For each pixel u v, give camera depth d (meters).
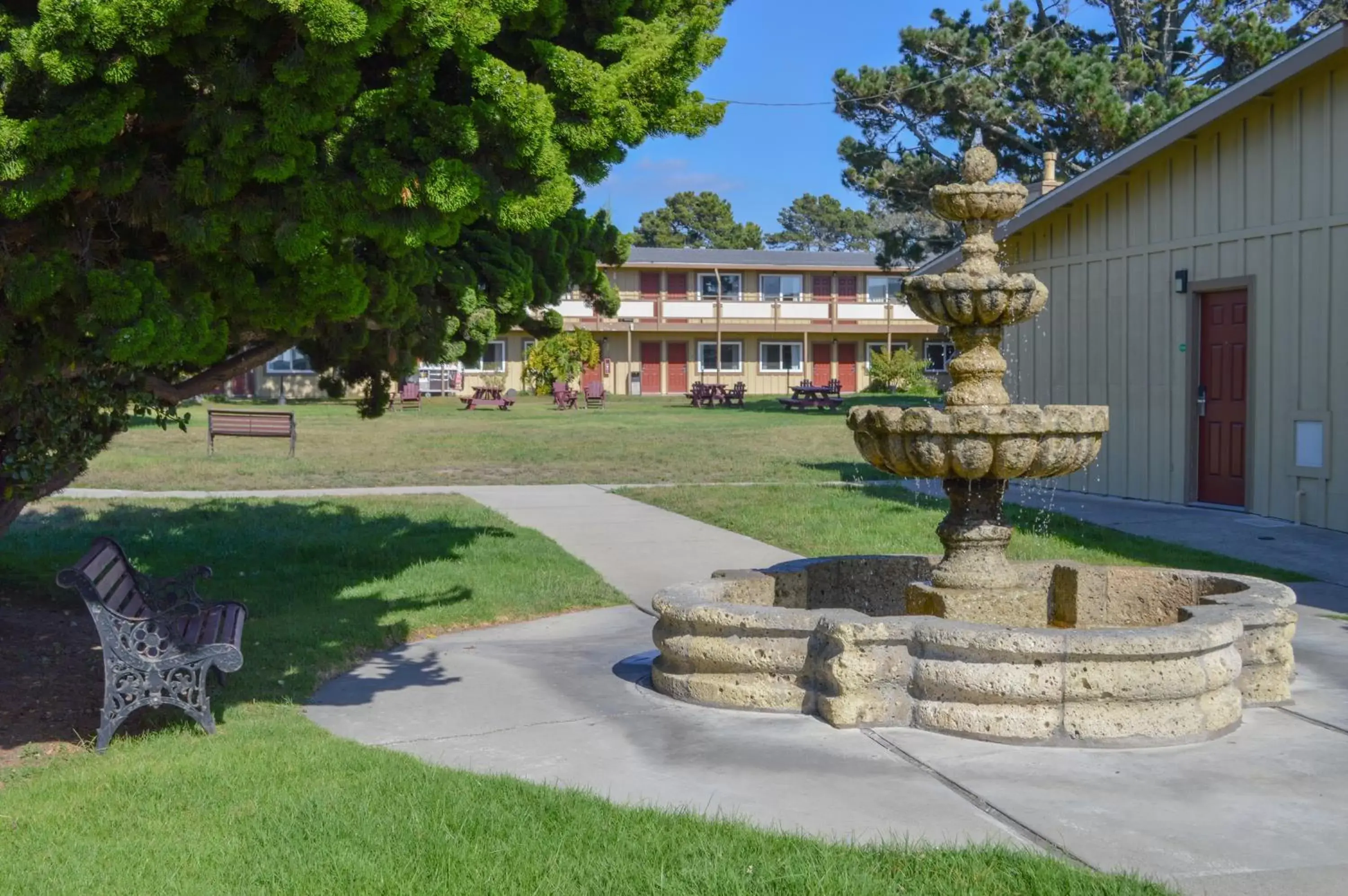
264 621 8.55
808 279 51.09
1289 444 12.56
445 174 5.21
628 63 6.44
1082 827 4.45
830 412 36.00
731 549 12.05
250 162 5.19
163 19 4.61
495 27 5.24
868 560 8.14
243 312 5.92
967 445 6.42
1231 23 34.84
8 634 8.05
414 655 7.75
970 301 6.79
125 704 5.65
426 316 8.84
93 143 4.82
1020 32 37.53
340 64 5.00
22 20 5.04
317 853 4.18
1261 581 7.02
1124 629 6.23
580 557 11.64
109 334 5.09
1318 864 4.09
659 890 3.85
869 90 35.75
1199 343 13.89
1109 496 15.30
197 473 19.02
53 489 7.17
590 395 39.16
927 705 5.75
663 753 5.46
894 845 4.21
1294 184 12.38
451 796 4.74
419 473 19.64
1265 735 5.67
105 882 3.97
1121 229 14.98
